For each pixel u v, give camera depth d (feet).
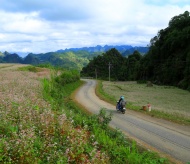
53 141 34.88
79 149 33.68
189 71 294.46
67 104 97.86
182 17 426.92
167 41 395.14
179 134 66.13
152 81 405.59
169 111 107.65
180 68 334.03
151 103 141.69
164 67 378.94
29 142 29.37
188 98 179.52
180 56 354.54
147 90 244.01
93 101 128.88
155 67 419.95
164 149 54.03
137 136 63.57
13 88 71.46
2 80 100.01
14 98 50.29
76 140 36.01
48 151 31.14
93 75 593.83
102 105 116.37
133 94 194.08
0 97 49.75
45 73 180.34
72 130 40.24
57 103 79.36
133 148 46.78
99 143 45.16
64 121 42.98
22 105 45.50
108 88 242.58
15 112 40.98
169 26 438.81
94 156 32.76
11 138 30.27
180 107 131.54
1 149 26.84
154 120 83.46
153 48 434.30
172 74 349.61
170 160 47.67
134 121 81.30
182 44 366.22
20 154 26.89
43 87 93.56
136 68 488.44
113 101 130.62
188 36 354.74
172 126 75.05
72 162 31.45
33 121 40.11
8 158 26.20
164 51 407.03
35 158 27.86
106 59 628.28
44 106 52.60
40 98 66.28
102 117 64.44
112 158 41.34
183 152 52.65
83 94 161.48
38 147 31.24
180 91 242.99
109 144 45.68
